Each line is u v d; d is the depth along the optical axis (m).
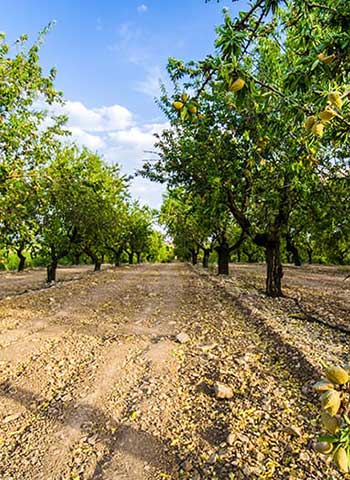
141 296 13.43
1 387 5.23
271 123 3.21
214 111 8.89
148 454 3.62
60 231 19.02
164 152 11.88
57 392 5.04
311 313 9.74
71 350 6.73
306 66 2.06
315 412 4.18
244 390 4.88
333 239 10.75
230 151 9.48
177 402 4.65
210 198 10.05
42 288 17.00
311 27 2.33
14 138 8.72
